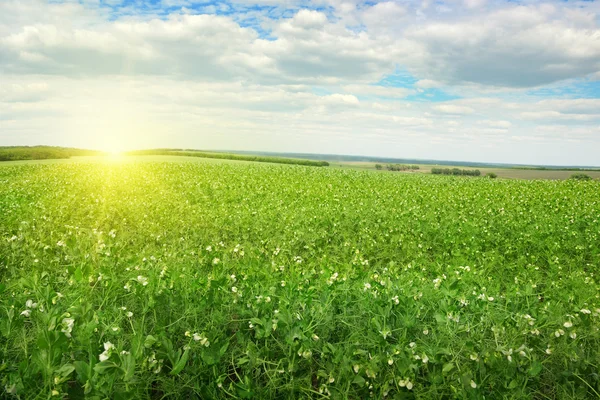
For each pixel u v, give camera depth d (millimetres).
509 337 4887
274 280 6586
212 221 12211
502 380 4383
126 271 6504
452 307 5219
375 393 4270
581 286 7500
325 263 7902
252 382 4258
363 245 10484
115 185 20984
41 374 3814
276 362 4555
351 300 5746
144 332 4699
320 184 24500
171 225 11734
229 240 10820
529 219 14188
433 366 4473
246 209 14219
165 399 4188
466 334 4945
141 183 21953
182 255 8539
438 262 9281
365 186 24781
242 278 6461
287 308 5320
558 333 4844
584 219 14164
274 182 24422
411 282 6605
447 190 23500
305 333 4719
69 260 7305
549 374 4672
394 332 4969
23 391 3607
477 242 11023
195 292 5621
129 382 3725
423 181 30297
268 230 11352
